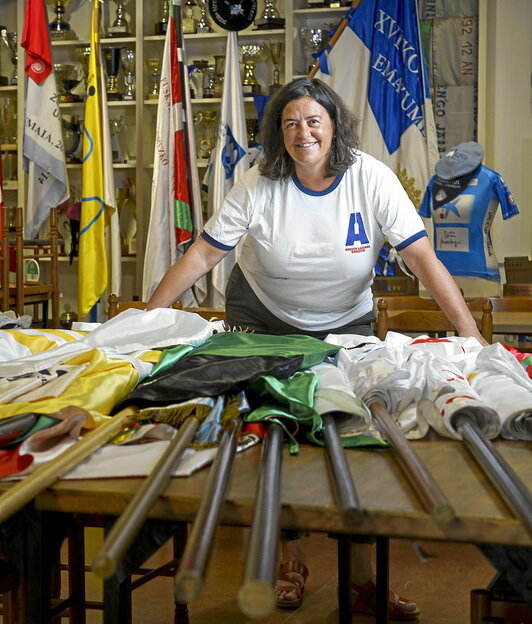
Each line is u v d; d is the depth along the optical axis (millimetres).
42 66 5520
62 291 6227
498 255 5723
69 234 6098
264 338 1769
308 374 1463
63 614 1898
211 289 5664
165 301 2453
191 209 5438
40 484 1028
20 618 1415
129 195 5980
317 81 2246
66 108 6145
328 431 1223
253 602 756
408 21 5328
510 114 5660
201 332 1785
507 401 1343
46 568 1104
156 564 2648
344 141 2266
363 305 2598
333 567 2650
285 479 1099
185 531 2164
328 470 1144
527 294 4941
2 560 1418
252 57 5793
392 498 1015
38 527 1089
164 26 5863
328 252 2371
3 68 6285
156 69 5934
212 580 2527
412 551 2809
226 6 5512
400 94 5367
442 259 5031
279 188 2359
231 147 5480
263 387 1403
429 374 1468
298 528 991
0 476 1110
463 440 1304
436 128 5844
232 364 1425
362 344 1882
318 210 2350
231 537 2934
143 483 1050
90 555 2395
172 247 5344
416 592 2453
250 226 2404
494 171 5203
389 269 5031
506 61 5629
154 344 1711
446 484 1082
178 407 1292
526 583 1021
